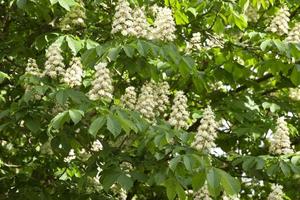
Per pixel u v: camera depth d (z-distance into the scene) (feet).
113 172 13.25
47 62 13.53
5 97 16.83
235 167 17.15
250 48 17.35
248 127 17.25
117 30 13.62
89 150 14.67
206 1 17.16
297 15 20.16
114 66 14.05
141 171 13.62
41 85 13.29
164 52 13.21
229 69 17.13
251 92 19.57
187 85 17.98
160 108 14.52
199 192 14.21
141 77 15.85
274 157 14.30
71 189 15.80
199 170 12.46
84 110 12.62
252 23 19.66
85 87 15.21
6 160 18.15
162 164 13.48
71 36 15.01
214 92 18.45
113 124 12.28
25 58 17.02
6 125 13.69
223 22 17.84
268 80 20.51
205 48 17.37
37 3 15.21
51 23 16.35
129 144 14.06
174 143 13.38
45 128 14.37
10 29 18.12
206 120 12.91
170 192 13.28
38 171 17.26
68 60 15.83
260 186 20.27
